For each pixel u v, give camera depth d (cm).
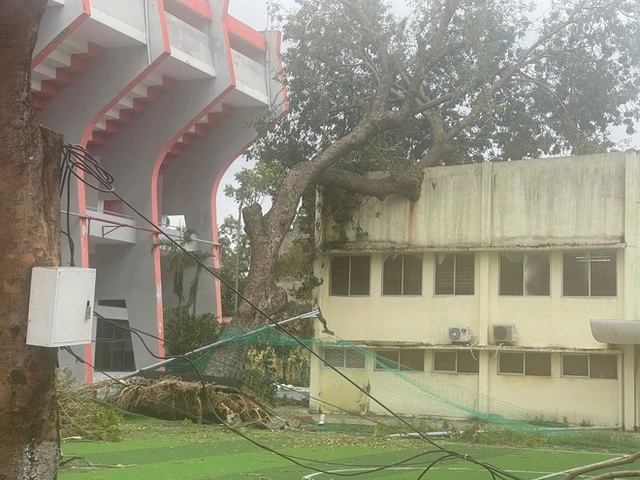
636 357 2967
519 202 3188
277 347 3400
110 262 4081
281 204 3197
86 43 3462
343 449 2073
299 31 3569
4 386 801
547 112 3703
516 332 3167
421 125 3822
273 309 3072
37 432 814
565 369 3100
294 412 3269
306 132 3694
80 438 2031
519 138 3772
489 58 3297
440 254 3350
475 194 3272
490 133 3853
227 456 1820
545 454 2103
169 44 3506
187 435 2233
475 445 2320
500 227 3209
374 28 3462
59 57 3431
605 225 3038
